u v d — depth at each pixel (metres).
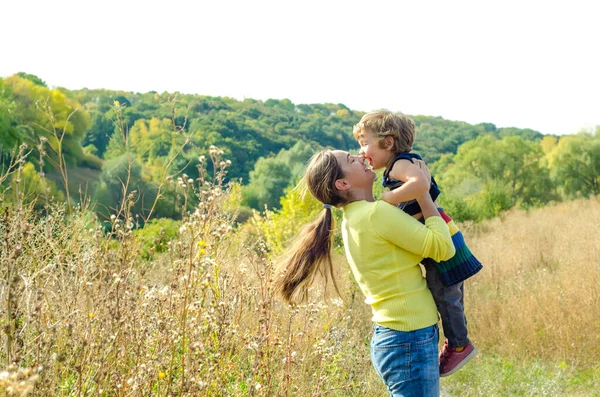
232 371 3.22
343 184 3.06
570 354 6.92
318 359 4.04
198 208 2.71
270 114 109.44
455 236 2.98
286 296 3.29
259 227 11.40
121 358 2.79
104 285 2.78
